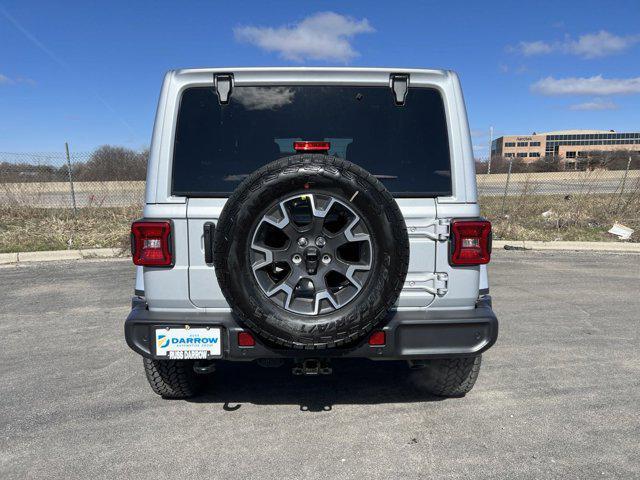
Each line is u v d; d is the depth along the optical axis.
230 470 2.71
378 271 2.63
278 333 2.63
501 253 9.72
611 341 4.71
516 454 2.83
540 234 11.04
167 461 2.79
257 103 2.96
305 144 2.74
